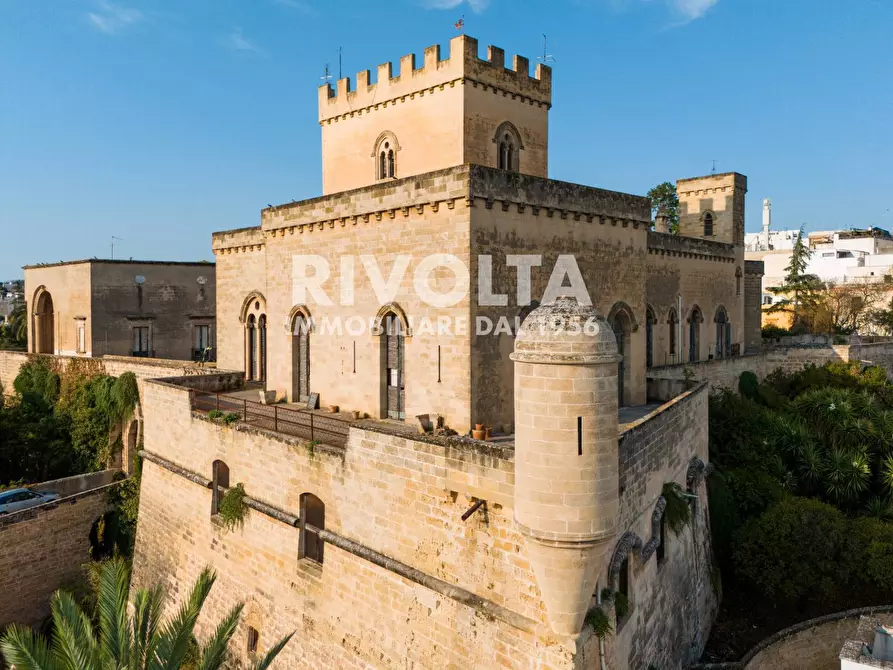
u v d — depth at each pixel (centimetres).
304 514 2083
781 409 4084
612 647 1530
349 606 1889
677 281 4044
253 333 3522
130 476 3688
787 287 7044
